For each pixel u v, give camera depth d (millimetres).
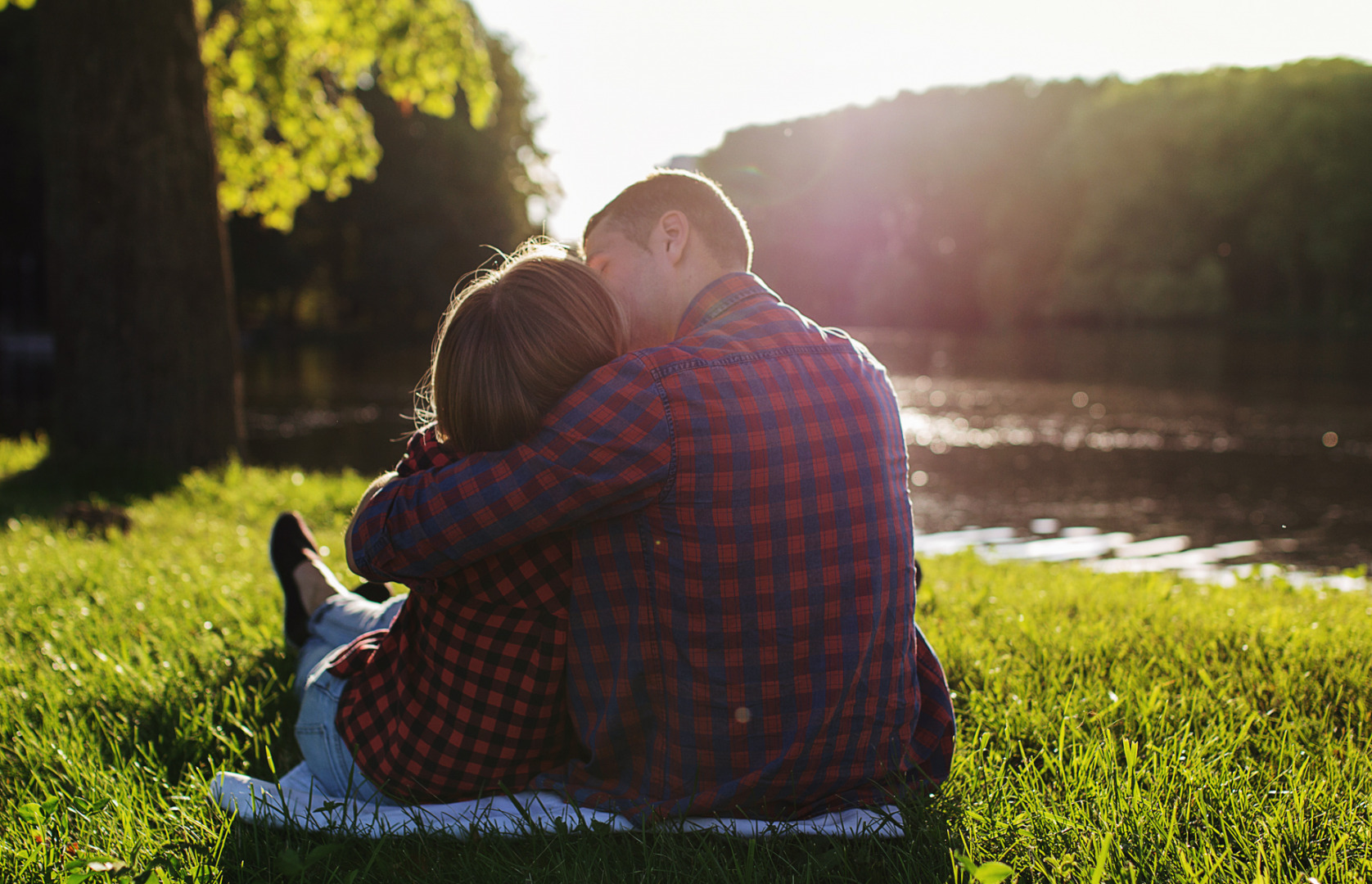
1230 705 2445
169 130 7258
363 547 1702
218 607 3420
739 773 1714
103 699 2531
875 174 62938
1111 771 2031
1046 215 61062
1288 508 11336
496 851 1767
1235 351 40375
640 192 1857
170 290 7316
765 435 1585
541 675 1785
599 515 1622
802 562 1613
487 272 1834
